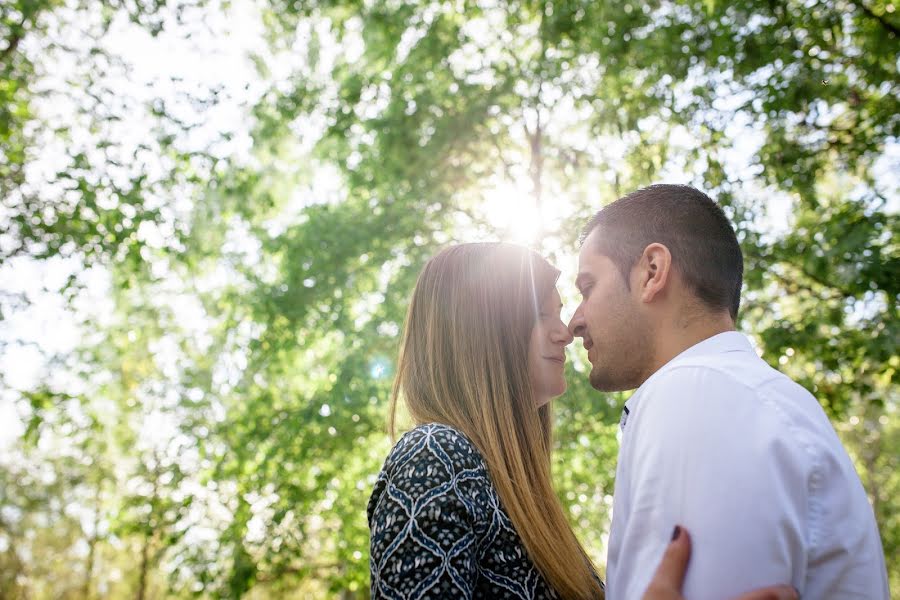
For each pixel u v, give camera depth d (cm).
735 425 122
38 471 1948
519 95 858
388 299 841
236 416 1010
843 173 754
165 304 1176
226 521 956
